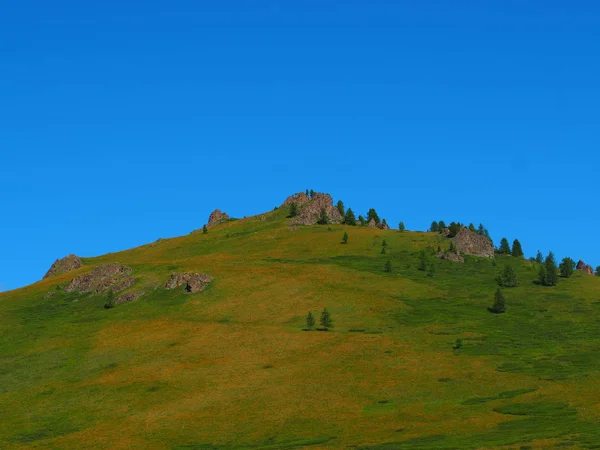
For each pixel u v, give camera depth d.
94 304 173.75
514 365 114.50
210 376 115.44
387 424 88.25
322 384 107.75
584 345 127.62
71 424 100.12
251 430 90.62
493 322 147.75
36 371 128.00
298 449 79.62
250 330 140.38
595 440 67.62
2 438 96.75
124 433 93.56
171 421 96.69
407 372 112.06
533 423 80.94
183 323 148.25
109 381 117.62
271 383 109.75
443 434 80.56
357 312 152.00
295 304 157.62
